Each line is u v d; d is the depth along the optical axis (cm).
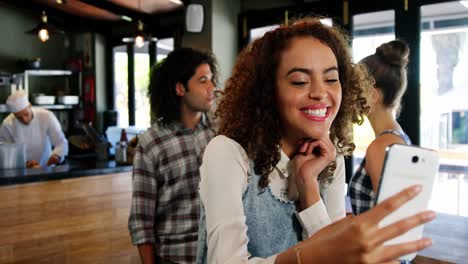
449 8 342
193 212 174
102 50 652
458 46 341
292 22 91
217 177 82
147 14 564
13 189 287
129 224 175
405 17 360
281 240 91
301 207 92
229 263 74
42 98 612
